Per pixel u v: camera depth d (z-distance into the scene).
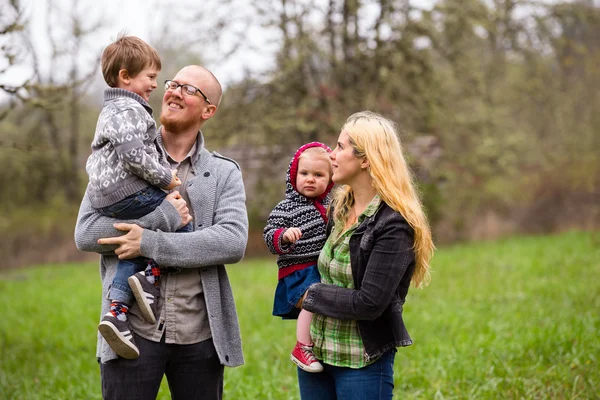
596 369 4.93
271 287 11.02
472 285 9.97
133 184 2.90
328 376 2.95
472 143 18.52
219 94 3.19
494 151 17.38
